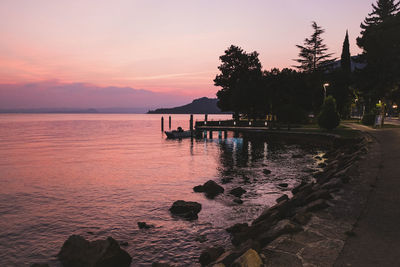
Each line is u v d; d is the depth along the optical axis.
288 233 6.18
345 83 77.50
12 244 10.78
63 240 11.10
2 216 13.82
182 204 14.16
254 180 20.81
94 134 76.81
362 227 6.28
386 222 6.50
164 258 9.28
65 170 26.33
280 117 65.44
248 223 12.16
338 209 7.57
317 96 79.44
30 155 36.78
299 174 22.73
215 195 16.83
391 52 48.06
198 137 65.69
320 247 5.38
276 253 5.23
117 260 8.62
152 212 14.12
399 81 48.59
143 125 134.50
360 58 59.09
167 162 30.67
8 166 28.69
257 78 81.38
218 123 77.06
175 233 11.33
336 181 10.91
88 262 8.30
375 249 5.19
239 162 29.83
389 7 84.62
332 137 39.00
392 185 9.80
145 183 20.69
